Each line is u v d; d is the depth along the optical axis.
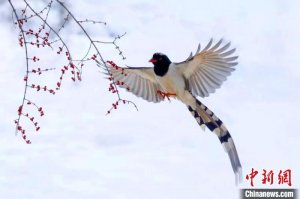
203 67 11.13
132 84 11.75
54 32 7.42
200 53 10.84
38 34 7.47
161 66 11.22
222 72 11.05
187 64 11.15
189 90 11.39
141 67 11.39
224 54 10.81
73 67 7.51
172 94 11.55
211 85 11.20
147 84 11.77
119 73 11.55
